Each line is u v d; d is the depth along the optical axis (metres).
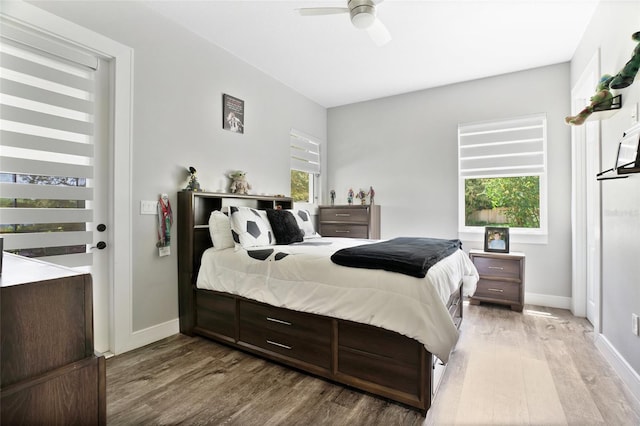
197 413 1.65
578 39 2.98
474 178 4.01
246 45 3.13
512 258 3.38
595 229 2.42
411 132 4.34
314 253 2.26
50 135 2.00
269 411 1.67
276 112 3.94
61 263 2.05
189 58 2.84
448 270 2.08
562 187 3.45
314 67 3.61
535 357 2.29
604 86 2.05
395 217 4.45
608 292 2.22
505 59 3.39
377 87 4.18
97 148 2.23
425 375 1.65
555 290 3.48
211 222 2.69
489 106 3.84
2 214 1.82
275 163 3.93
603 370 2.08
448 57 3.35
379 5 2.50
